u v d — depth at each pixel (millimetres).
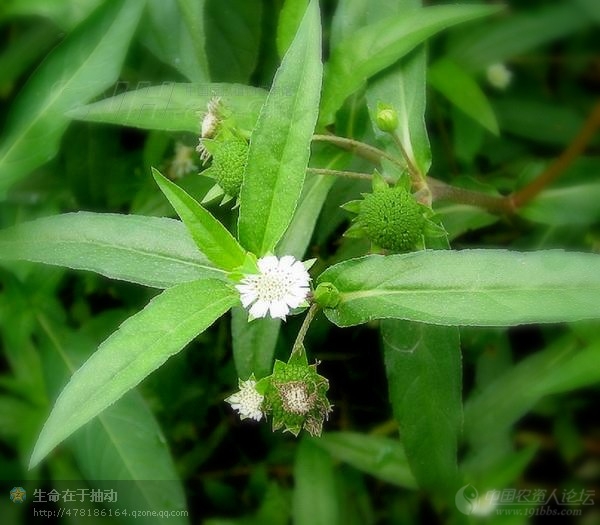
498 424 138
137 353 90
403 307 94
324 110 125
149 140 156
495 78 167
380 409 167
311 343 153
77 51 134
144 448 138
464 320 91
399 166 122
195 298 95
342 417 167
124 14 133
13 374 164
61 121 133
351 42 124
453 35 156
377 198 112
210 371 166
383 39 123
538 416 158
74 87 133
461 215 145
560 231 150
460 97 149
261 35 152
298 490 139
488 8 125
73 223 112
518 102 166
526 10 154
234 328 122
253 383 107
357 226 115
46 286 144
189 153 160
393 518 154
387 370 120
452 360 118
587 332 132
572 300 89
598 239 150
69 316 164
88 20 134
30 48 158
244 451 170
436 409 120
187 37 133
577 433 154
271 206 98
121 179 160
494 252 93
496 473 138
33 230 112
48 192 156
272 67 155
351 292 97
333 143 127
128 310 160
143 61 153
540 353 139
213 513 169
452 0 157
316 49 97
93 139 156
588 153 163
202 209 96
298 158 97
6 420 152
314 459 140
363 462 140
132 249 109
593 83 172
